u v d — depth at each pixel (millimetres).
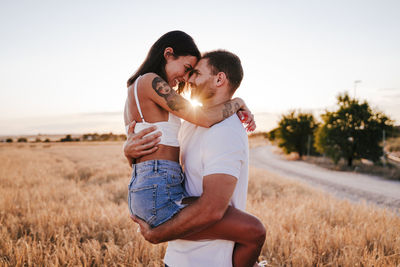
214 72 1565
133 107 1594
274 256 3365
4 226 4285
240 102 1578
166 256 1524
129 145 1504
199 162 1408
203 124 1372
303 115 33344
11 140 99875
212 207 1205
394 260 3096
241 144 1325
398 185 13367
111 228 4172
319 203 6312
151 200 1385
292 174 17922
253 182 10305
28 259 3039
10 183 9672
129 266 3027
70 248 3223
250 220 1294
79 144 79062
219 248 1353
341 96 21734
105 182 10719
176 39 1711
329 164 23969
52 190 7934
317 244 3514
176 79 1774
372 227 4199
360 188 12312
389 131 20500
